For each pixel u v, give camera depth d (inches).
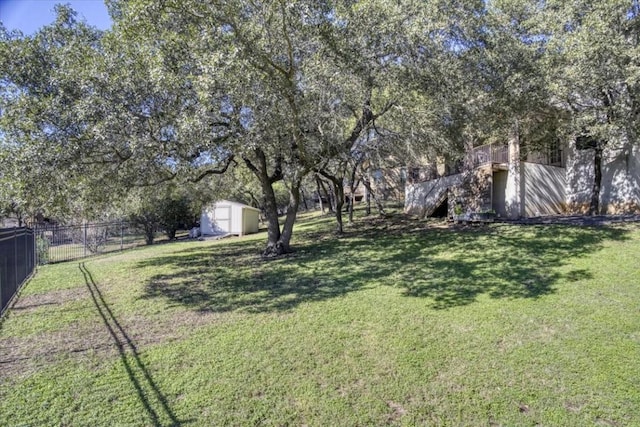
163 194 528.1
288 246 450.9
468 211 614.2
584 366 162.4
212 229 880.3
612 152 557.3
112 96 256.4
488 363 167.0
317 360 173.0
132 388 151.9
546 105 487.8
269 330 207.6
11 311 255.6
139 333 209.8
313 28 271.7
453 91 365.4
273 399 144.6
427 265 335.3
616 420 131.2
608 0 356.2
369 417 134.5
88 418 133.0
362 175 696.4
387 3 307.3
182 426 129.5
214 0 242.8
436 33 352.5
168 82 253.3
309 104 311.7
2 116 269.1
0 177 270.1
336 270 341.1
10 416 133.8
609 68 355.6
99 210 375.9
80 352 185.5
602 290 243.9
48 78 279.6
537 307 223.6
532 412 136.1
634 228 389.7
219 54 229.8
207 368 167.3
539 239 389.1
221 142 310.7
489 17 400.2
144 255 526.0
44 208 316.8
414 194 757.3
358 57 302.8
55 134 262.8
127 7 267.1
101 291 308.3
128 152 305.9
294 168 398.6
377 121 430.9
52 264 481.1
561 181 632.4
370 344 187.2
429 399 144.1
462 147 473.1
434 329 201.6
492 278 282.7
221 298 272.7
